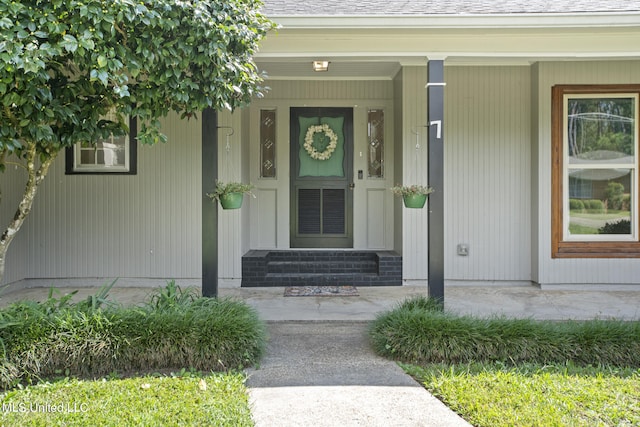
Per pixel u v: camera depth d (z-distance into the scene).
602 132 6.04
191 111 3.91
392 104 6.77
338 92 6.80
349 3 4.79
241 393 3.02
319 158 6.89
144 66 3.43
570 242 6.03
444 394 3.02
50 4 3.10
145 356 3.43
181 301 4.03
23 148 3.57
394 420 2.72
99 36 3.13
